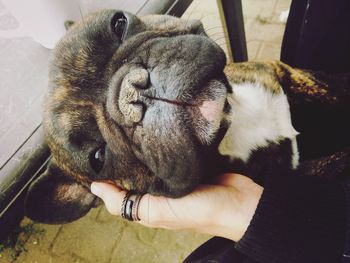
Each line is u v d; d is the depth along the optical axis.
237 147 0.30
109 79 0.24
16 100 0.28
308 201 0.19
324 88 0.31
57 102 0.25
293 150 0.31
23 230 0.51
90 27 0.25
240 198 0.23
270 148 0.30
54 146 0.26
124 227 0.49
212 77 0.22
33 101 0.28
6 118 0.27
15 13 0.29
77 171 0.28
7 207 0.24
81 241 0.50
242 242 0.20
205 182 0.26
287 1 0.64
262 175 0.31
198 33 0.30
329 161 0.31
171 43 0.23
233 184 0.25
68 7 0.29
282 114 0.31
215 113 0.21
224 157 0.30
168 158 0.22
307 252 0.18
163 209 0.24
